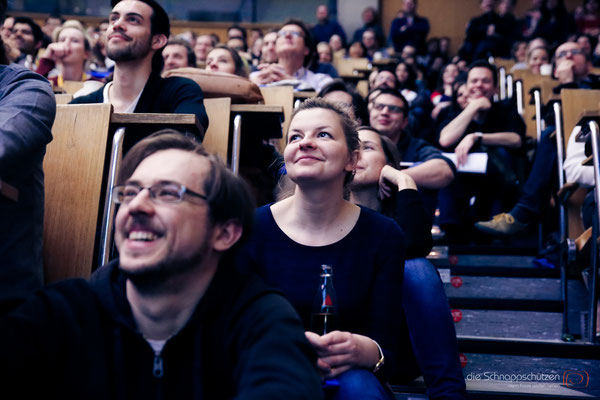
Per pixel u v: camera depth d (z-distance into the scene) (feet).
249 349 2.79
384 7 32.55
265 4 31.22
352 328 4.25
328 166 4.26
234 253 3.23
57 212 5.28
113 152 5.33
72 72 12.34
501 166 10.82
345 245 4.33
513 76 15.78
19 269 4.32
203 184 3.05
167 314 3.01
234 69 11.94
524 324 7.53
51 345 2.87
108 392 2.85
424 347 4.89
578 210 9.03
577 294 8.20
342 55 26.99
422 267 5.25
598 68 14.94
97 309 3.04
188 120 5.48
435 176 8.23
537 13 26.61
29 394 2.89
